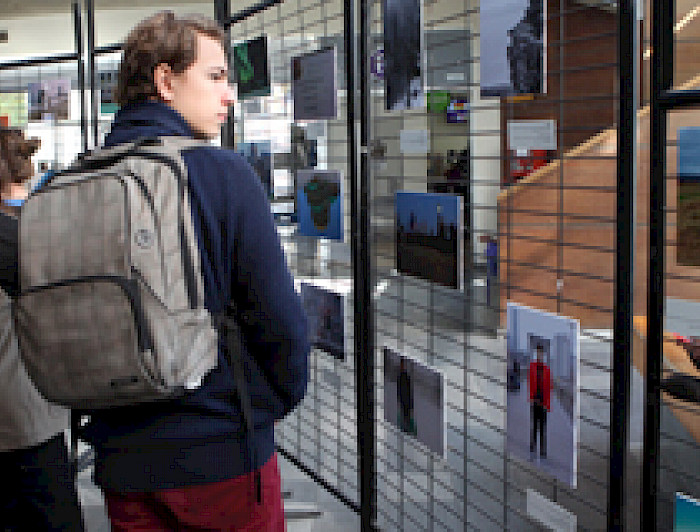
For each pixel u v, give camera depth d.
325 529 2.61
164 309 1.21
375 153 2.32
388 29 2.17
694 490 2.36
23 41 5.39
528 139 1.77
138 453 1.30
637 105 1.39
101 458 1.34
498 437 3.16
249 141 2.91
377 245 2.40
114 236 1.21
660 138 1.36
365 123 2.25
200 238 1.28
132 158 1.28
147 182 1.24
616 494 1.50
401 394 2.32
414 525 2.48
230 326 1.32
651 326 1.40
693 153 1.32
